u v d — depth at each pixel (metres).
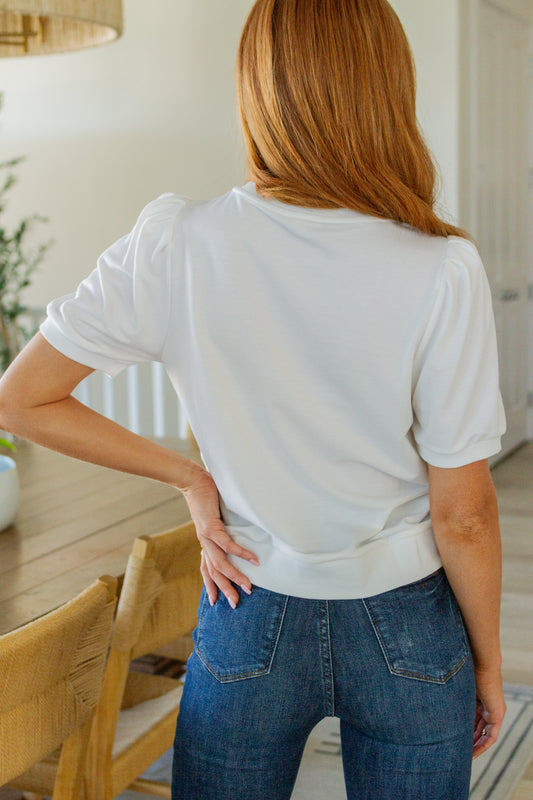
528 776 2.30
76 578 1.63
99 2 2.60
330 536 0.99
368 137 0.93
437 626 0.98
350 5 0.92
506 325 5.68
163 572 1.62
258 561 1.00
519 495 4.92
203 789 1.01
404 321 0.92
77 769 1.37
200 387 0.98
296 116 0.93
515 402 5.97
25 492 2.26
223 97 5.28
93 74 5.54
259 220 0.94
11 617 1.46
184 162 5.42
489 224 5.29
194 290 0.95
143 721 1.75
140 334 0.98
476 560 0.98
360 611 0.97
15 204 5.85
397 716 0.97
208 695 1.00
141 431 5.85
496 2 5.16
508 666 2.89
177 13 5.29
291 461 0.97
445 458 0.95
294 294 0.93
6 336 4.48
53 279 5.84
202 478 1.07
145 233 0.97
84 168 5.66
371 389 0.94
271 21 0.93
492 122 5.27
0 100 5.20
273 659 0.98
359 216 0.93
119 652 1.58
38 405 1.00
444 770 0.98
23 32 2.82
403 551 0.99
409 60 0.96
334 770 2.35
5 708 1.17
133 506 2.11
